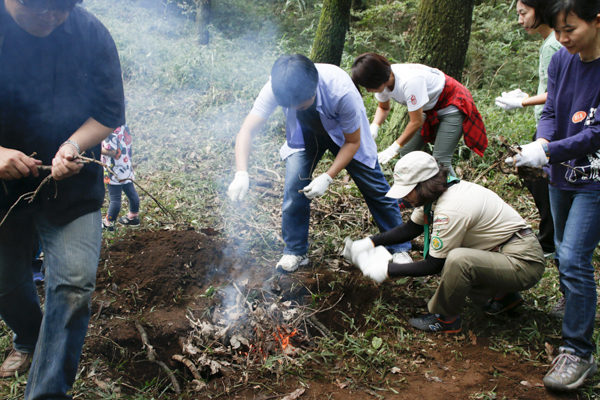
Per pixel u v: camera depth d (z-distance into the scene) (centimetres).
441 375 247
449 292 254
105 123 198
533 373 246
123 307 295
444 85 355
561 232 264
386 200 328
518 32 840
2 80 177
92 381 244
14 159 174
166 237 350
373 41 854
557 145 218
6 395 226
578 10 196
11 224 203
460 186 258
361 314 304
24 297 224
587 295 228
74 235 197
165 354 274
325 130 296
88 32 185
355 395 235
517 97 338
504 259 250
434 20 479
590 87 221
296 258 329
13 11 160
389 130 507
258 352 266
